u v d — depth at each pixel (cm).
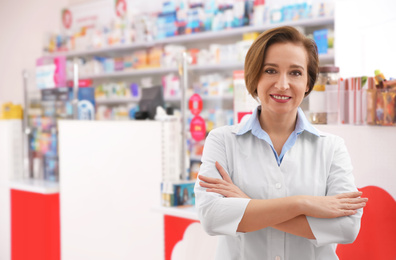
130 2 613
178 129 281
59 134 338
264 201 132
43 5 681
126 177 294
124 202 295
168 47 554
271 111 142
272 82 134
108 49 609
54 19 680
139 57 584
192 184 245
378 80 196
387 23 276
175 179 280
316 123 219
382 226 192
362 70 294
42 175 392
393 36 272
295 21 444
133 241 290
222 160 148
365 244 196
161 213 262
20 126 404
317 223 131
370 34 288
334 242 131
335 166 144
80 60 639
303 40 136
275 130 146
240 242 141
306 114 246
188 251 230
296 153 144
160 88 314
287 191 140
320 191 141
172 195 238
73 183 328
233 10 498
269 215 130
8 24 717
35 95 397
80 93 360
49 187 341
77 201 326
